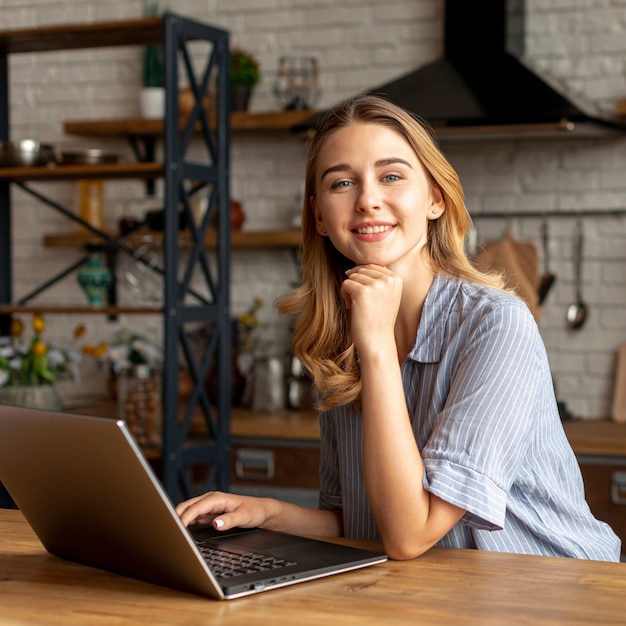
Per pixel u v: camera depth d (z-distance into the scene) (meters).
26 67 4.69
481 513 1.37
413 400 1.63
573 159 3.92
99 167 3.58
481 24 3.75
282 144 4.32
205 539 1.47
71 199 4.61
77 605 1.17
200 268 4.44
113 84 4.58
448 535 1.57
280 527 1.68
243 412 3.98
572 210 3.92
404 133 1.58
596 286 3.90
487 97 3.54
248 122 4.08
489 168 4.02
